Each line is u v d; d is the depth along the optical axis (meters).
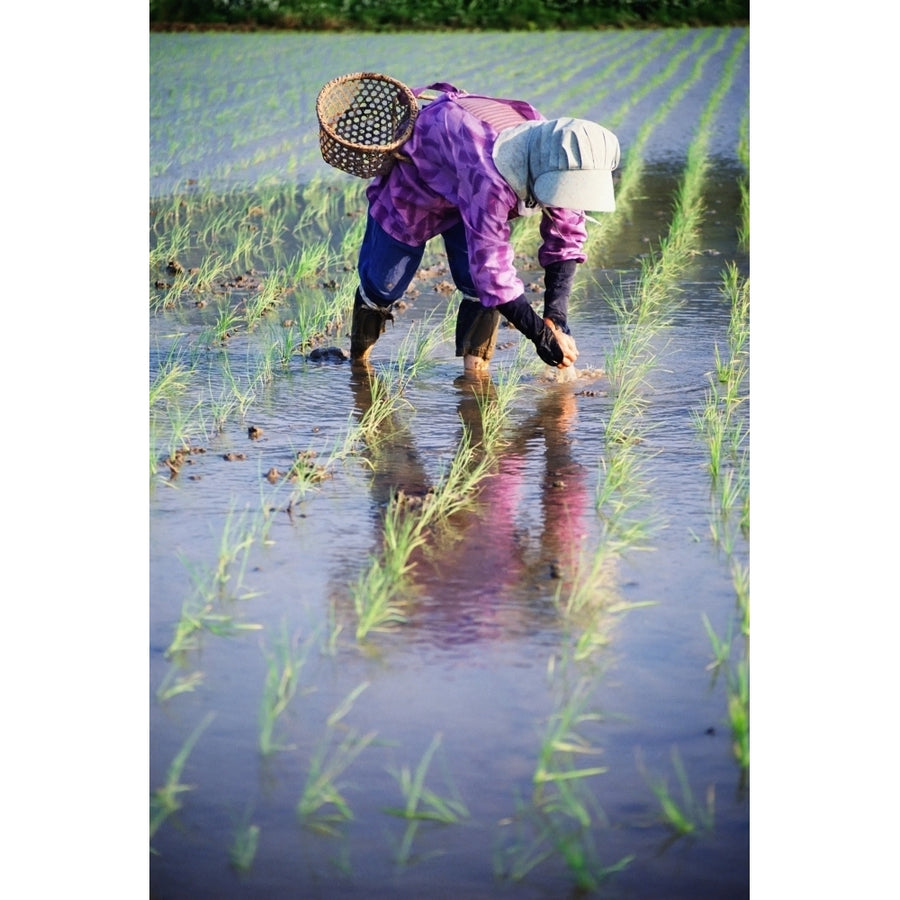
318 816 3.36
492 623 4.02
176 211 8.94
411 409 5.64
